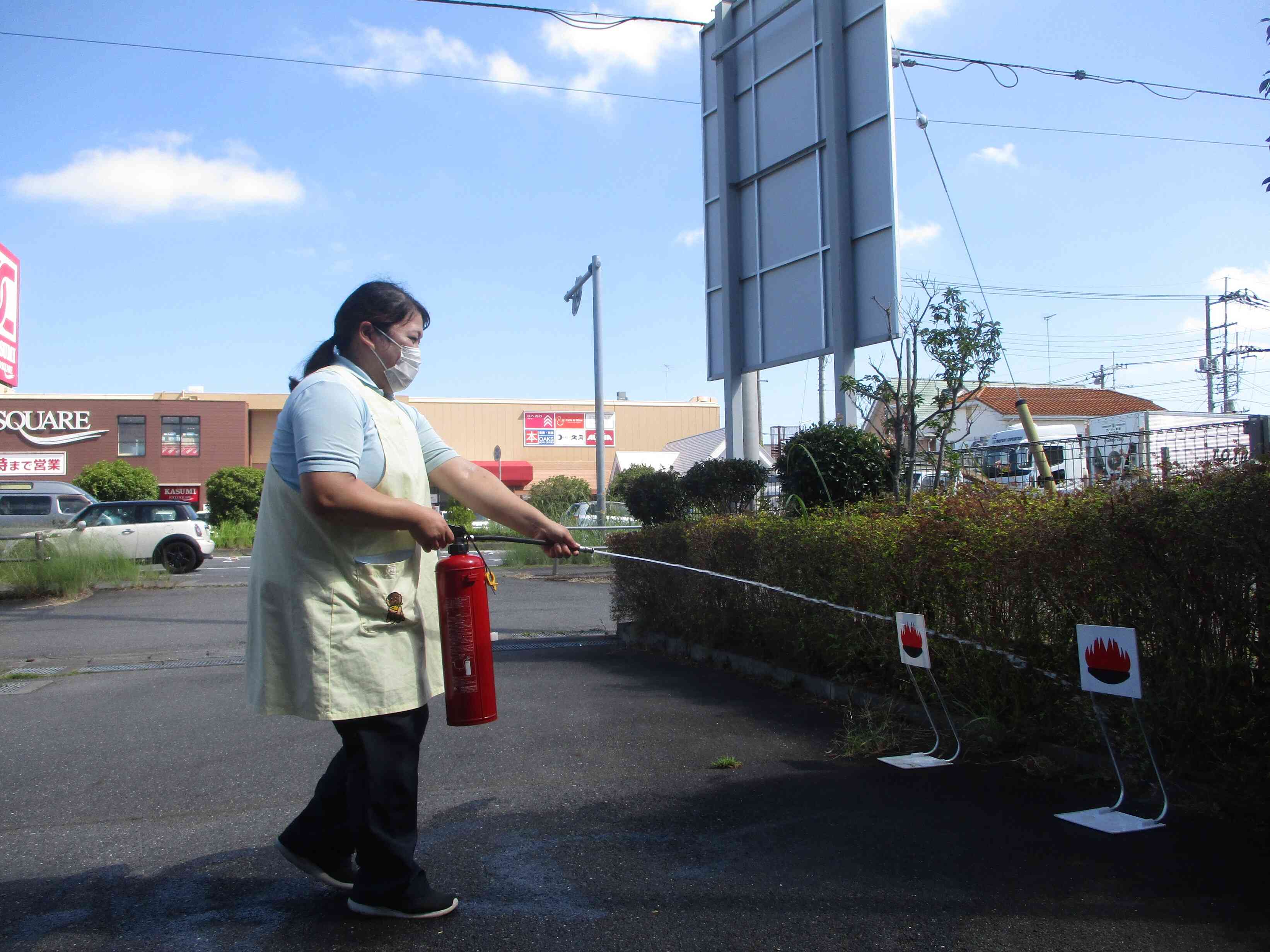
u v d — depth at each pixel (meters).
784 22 12.50
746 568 6.88
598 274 22.27
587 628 10.15
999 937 2.69
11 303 14.72
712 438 48.66
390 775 2.83
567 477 49.59
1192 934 2.68
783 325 12.45
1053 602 4.30
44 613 12.09
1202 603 3.62
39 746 5.34
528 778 4.45
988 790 4.04
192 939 2.80
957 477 7.64
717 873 3.21
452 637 2.97
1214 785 3.72
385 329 3.02
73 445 43.47
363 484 2.72
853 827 3.62
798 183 12.24
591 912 2.93
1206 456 4.94
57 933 2.86
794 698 5.98
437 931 2.81
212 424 44.91
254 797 4.29
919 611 5.12
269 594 2.79
